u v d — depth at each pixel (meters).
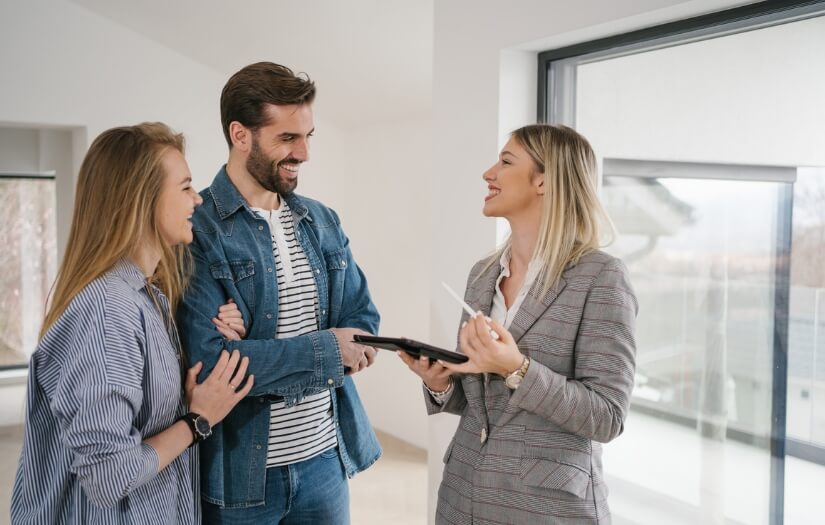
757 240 2.02
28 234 7.27
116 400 1.34
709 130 2.10
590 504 1.46
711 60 2.07
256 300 1.80
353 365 1.82
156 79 5.02
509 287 1.68
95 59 4.84
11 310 7.25
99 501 1.33
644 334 2.38
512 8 2.50
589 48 2.40
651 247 2.32
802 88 1.86
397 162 4.91
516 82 2.60
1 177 7.11
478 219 2.70
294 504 1.85
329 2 3.65
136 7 4.57
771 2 1.89
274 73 1.75
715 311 2.16
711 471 2.21
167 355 1.50
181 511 1.55
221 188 1.82
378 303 5.14
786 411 1.99
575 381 1.45
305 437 1.85
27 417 1.41
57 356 1.40
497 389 1.55
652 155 2.27
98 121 4.88
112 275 1.42
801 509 1.97
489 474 1.52
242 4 4.04
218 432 1.73
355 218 5.40
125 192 1.44
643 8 2.04
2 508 3.71
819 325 1.89
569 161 1.57
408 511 3.78
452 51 2.80
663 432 2.35
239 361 1.68
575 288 1.51
